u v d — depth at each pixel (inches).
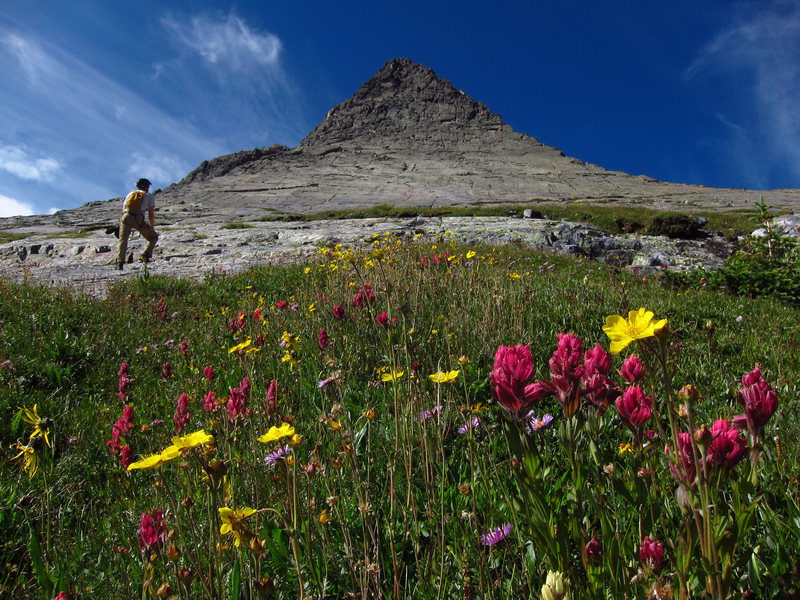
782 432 85.6
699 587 44.1
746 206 1742.1
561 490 64.6
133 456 90.4
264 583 45.4
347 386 119.7
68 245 666.8
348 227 878.4
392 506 63.5
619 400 49.2
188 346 194.9
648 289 300.2
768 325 207.6
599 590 43.4
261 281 338.0
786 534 59.5
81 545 82.4
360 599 57.7
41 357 178.9
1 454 105.5
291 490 68.1
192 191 2810.0
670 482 64.1
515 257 475.8
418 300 187.2
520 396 42.3
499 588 57.6
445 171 3344.0
